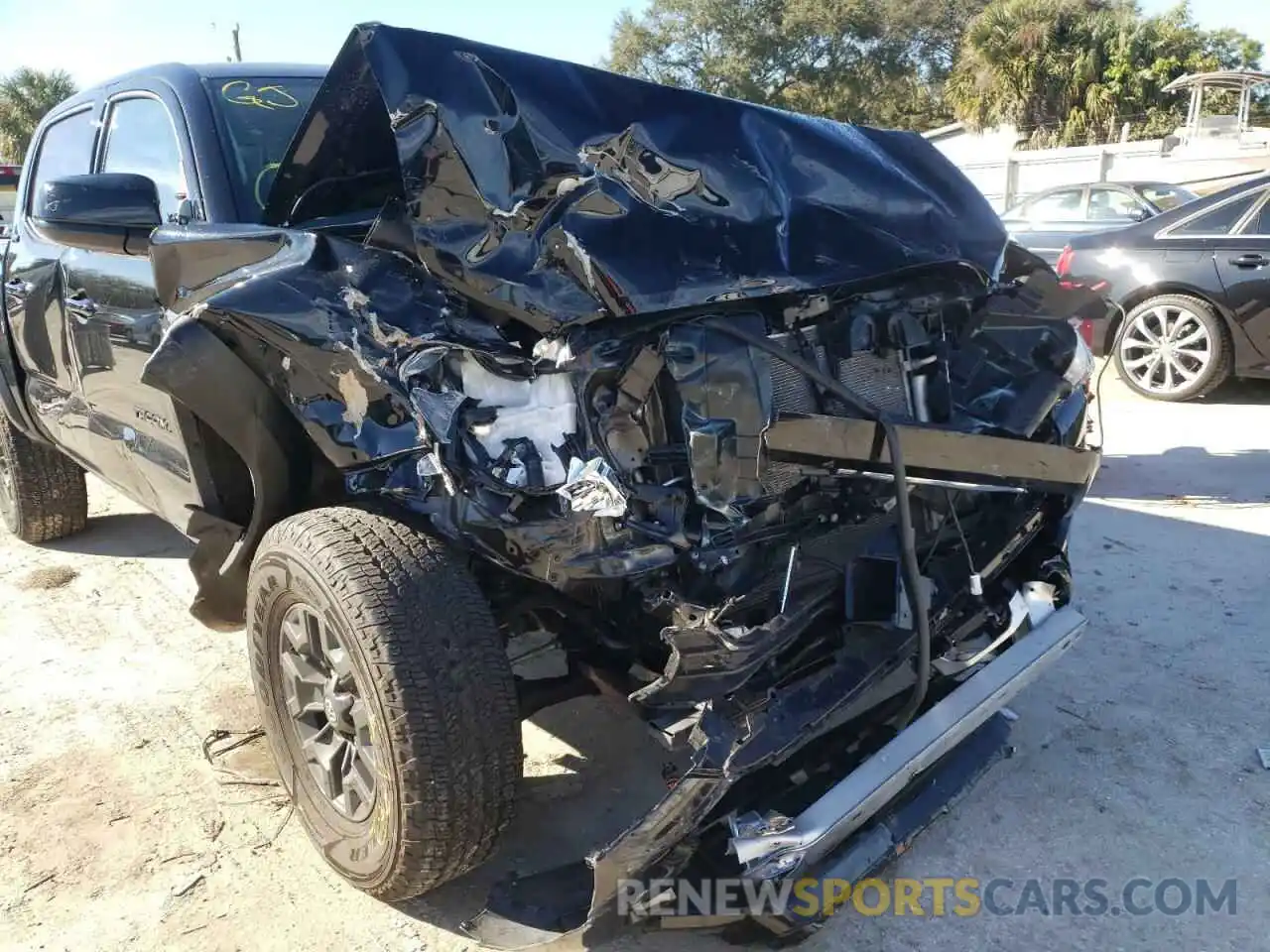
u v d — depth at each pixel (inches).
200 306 90.3
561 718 134.0
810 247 97.7
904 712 95.3
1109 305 124.2
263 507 99.2
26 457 190.5
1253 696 133.8
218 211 117.9
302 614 95.0
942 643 105.4
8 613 169.0
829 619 94.9
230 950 93.8
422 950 93.3
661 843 79.7
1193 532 192.4
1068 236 383.2
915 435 95.0
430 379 83.4
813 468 93.0
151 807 115.2
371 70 87.0
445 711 83.9
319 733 100.3
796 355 94.0
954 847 107.4
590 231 87.7
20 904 99.8
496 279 85.2
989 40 1461.6
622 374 86.4
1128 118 1369.3
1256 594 163.8
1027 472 106.0
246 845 108.8
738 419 87.7
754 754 81.5
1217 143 878.4
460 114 86.4
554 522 81.6
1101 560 179.8
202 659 151.3
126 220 115.2
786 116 104.0
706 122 97.7
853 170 103.6
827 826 82.2
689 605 82.6
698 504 86.7
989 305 116.8
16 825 112.1
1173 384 301.3
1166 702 133.0
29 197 173.6
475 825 87.3
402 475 84.0
